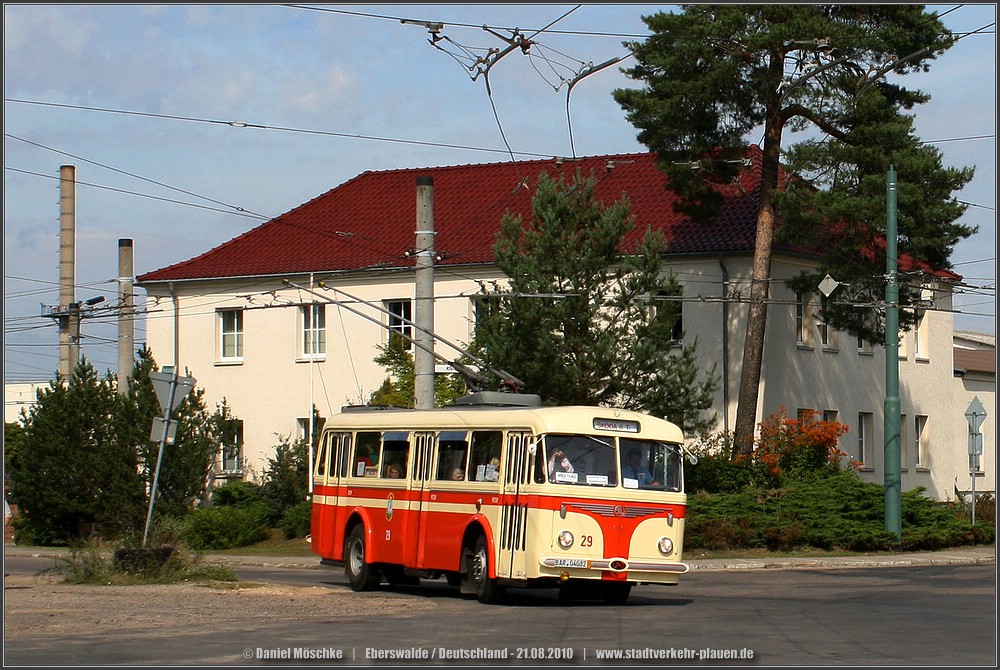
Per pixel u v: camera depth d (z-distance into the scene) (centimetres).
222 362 5297
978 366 5994
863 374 4891
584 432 2136
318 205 5591
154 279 5388
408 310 5000
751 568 3186
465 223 5147
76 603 2070
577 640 1552
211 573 2598
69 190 4872
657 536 2150
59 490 4353
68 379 4497
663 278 3684
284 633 1655
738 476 3838
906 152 3728
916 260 3934
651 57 3819
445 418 2353
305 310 5181
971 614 1894
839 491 3738
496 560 2142
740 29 3759
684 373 3606
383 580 2719
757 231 4028
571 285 3647
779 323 4450
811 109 3859
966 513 4197
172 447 4300
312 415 4700
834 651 1423
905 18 3731
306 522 4334
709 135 3944
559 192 3738
